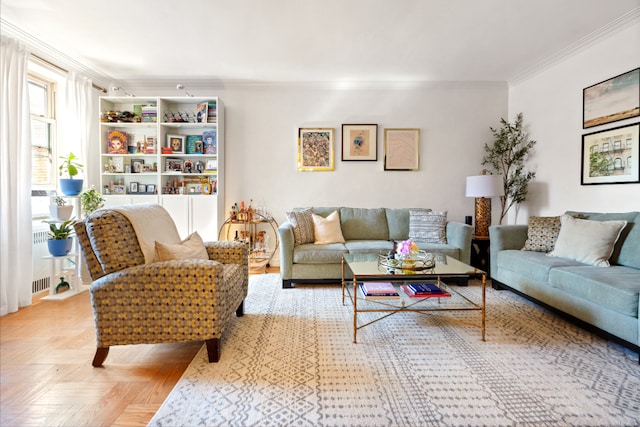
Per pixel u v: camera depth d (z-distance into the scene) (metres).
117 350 2.02
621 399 1.49
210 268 1.83
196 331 1.83
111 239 1.87
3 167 2.67
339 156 4.40
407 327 2.36
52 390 1.60
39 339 2.18
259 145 4.38
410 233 3.86
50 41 3.13
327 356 1.92
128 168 4.09
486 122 4.41
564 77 3.46
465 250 3.44
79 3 2.50
